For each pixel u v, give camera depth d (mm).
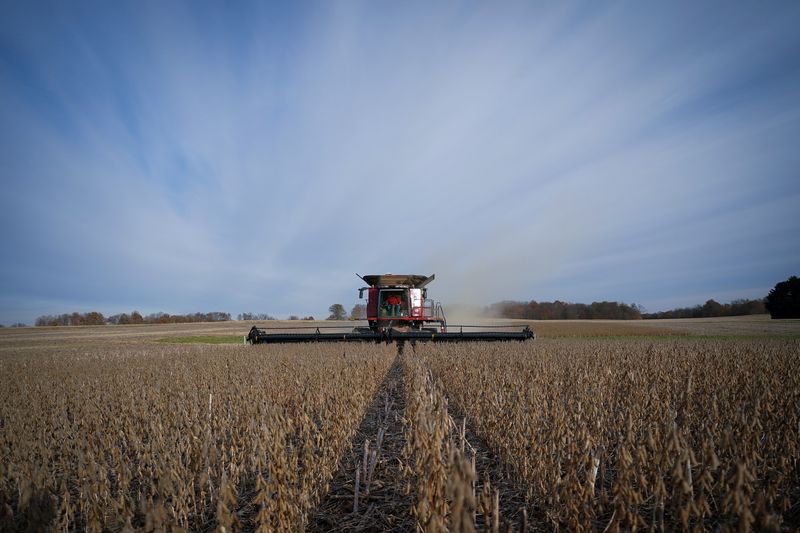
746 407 6086
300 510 4195
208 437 4625
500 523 4254
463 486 2650
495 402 6531
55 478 4836
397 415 8164
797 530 3729
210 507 4586
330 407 6570
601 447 4398
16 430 6195
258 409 6109
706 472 3414
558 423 4926
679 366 10250
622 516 3475
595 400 6473
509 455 5262
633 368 9742
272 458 4117
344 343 16562
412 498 4707
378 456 5973
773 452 4734
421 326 19500
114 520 4090
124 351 19344
